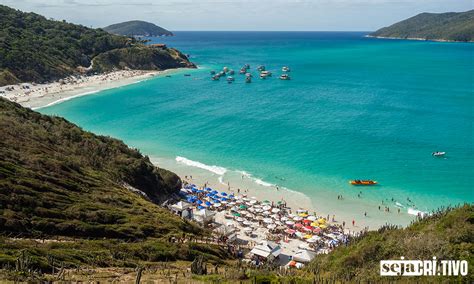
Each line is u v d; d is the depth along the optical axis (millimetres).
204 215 73500
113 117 151000
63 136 83750
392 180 90750
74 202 53781
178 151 113500
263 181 93125
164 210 67375
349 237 62562
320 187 89000
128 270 38312
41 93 188500
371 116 145875
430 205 79188
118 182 73688
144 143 120438
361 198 83625
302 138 121625
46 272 34531
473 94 184875
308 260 59469
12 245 38406
